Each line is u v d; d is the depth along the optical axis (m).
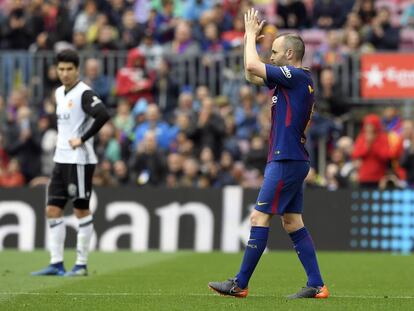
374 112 70.12
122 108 70.06
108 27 74.44
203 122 66.44
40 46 74.00
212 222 58.75
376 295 32.81
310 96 30.27
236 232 58.56
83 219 41.03
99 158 67.19
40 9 77.94
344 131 68.94
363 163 60.94
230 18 76.38
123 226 59.16
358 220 58.16
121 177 64.25
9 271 42.78
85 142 40.81
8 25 77.38
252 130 67.56
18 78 73.25
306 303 29.27
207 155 63.34
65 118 40.91
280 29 77.50
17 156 68.62
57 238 40.94
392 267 45.81
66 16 77.25
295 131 30.14
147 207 59.25
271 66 29.88
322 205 58.47
